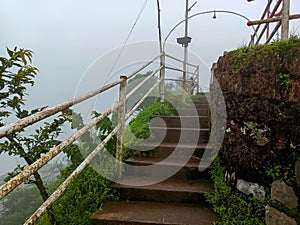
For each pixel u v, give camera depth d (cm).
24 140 232
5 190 120
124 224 237
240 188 247
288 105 215
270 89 225
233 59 264
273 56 227
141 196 278
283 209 208
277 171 221
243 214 234
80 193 275
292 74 214
